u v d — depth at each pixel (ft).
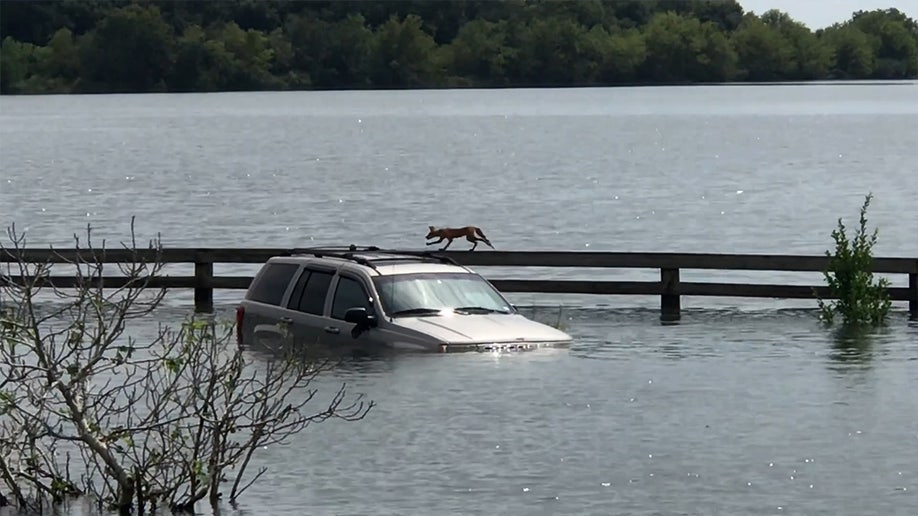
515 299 163.02
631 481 76.59
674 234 262.67
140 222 286.25
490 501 73.00
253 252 150.82
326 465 79.87
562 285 147.95
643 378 104.37
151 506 71.61
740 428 88.58
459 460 80.74
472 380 101.35
